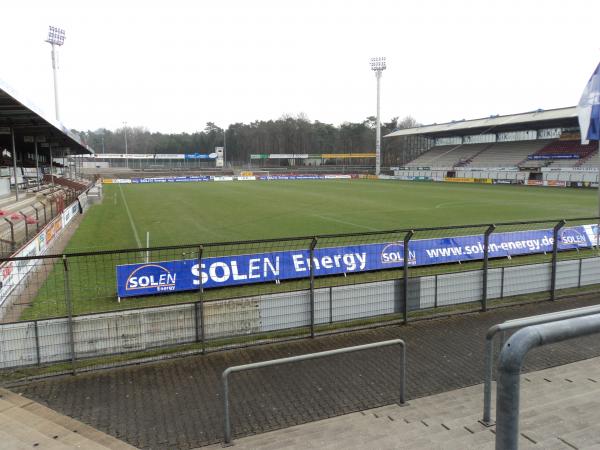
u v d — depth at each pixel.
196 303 8.30
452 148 84.44
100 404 6.48
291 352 8.24
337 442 5.18
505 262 15.10
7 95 15.69
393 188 54.34
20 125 28.05
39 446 5.23
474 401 6.28
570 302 10.94
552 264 11.17
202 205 34.91
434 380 7.07
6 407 6.36
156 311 8.05
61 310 10.58
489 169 65.50
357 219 26.34
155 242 19.59
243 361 7.87
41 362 7.52
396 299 9.81
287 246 17.95
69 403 6.52
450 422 5.61
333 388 6.85
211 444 5.43
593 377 6.87
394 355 8.03
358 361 7.80
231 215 28.48
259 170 101.50
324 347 8.45
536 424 5.16
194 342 8.34
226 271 11.66
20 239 14.51
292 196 42.81
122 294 11.04
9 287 10.68
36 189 33.34
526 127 70.38
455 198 40.12
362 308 9.53
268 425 5.85
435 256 14.16
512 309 10.47
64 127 27.48
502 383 2.28
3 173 34.44
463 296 10.43
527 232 15.71
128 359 7.85
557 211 30.16
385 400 6.43
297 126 130.12
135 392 6.82
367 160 118.38
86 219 27.56
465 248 14.68
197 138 141.12
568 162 59.56
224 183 68.44
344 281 12.58
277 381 7.10
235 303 8.57
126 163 119.81
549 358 7.66
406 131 88.06
